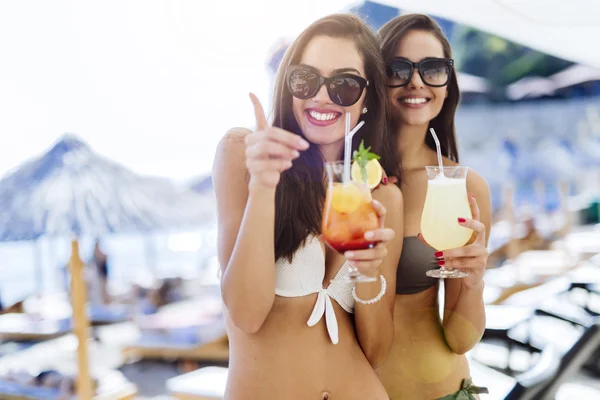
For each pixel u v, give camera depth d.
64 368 5.03
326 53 1.56
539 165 8.27
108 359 6.26
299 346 1.49
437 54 1.94
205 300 6.80
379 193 1.76
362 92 1.54
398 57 1.92
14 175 4.06
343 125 1.57
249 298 1.37
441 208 1.57
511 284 5.25
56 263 10.07
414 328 1.91
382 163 1.86
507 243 7.73
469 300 1.82
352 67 1.57
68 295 7.61
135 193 4.16
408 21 1.94
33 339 7.12
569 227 8.94
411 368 1.89
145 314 6.52
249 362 1.50
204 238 12.36
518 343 2.81
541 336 2.79
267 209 1.31
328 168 1.36
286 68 1.59
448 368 1.91
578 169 8.40
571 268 6.01
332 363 1.52
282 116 1.64
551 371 1.88
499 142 8.28
